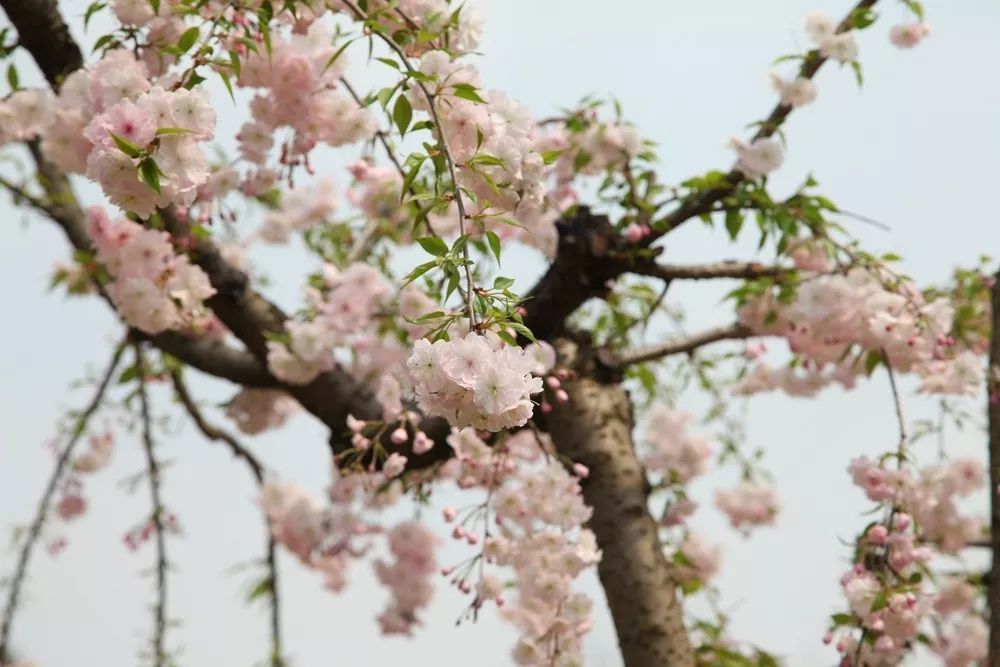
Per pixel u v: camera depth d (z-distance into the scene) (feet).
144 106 11.50
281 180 17.33
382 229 24.80
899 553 17.81
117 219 18.37
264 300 22.38
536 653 17.33
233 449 27.71
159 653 25.94
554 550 17.44
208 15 15.74
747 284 21.47
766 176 20.33
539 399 20.85
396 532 25.89
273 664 26.58
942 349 19.90
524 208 13.25
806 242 21.16
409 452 20.01
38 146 24.52
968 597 22.80
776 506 27.99
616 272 20.74
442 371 10.27
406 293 20.15
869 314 19.70
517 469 18.70
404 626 25.73
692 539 26.12
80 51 18.78
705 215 21.01
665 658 19.90
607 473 20.74
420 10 15.25
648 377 24.48
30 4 18.07
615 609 20.29
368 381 22.57
